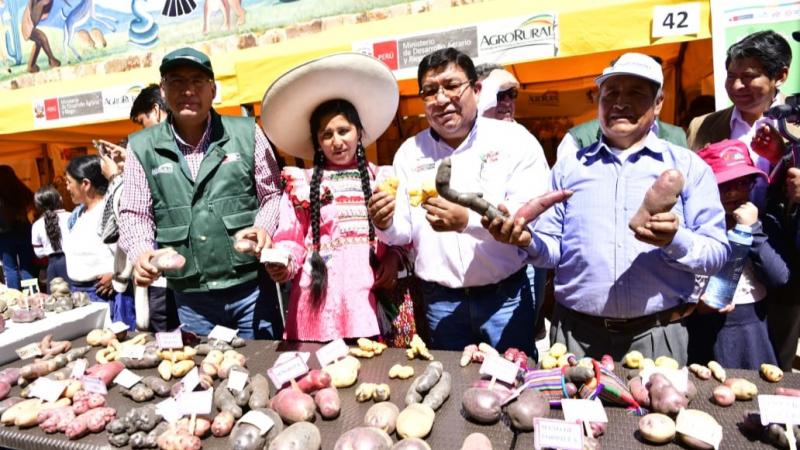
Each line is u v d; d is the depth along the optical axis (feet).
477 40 11.60
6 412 4.82
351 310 6.27
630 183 5.38
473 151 6.40
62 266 12.62
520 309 6.77
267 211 7.14
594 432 3.89
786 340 6.89
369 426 4.02
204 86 6.66
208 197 6.99
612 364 4.94
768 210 6.53
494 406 4.11
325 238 6.46
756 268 6.40
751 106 7.22
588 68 16.49
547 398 4.33
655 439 3.73
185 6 18.28
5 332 6.77
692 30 10.03
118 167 9.70
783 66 6.93
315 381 4.67
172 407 4.48
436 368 4.83
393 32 12.86
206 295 7.27
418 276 6.91
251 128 7.38
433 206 4.88
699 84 15.24
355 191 6.51
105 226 9.16
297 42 14.28
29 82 21.38
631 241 5.33
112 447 4.25
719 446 3.69
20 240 16.67
